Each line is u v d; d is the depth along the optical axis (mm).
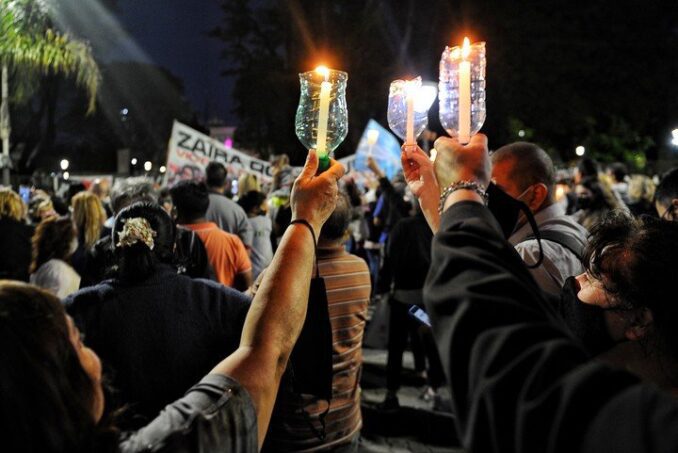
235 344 2051
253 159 9477
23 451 862
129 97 36625
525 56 24766
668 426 657
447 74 1479
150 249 2045
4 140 9828
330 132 1553
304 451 2715
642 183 5852
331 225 2961
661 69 25891
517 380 788
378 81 24078
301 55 25062
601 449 688
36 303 949
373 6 23984
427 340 5211
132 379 1935
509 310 859
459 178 1131
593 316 1560
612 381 742
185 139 9352
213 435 1111
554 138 26891
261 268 5828
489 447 794
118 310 1972
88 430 957
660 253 1482
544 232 2480
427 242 4938
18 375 877
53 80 21844
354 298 2969
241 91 28656
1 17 5535
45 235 3801
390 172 9953
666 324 1462
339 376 2863
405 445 4676
